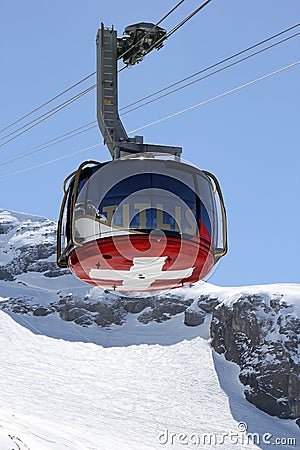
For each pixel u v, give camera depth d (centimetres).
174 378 15962
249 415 14488
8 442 3547
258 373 15550
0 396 13938
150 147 1226
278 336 16188
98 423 13012
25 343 17925
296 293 17462
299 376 15238
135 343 18462
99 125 1248
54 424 12019
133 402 14412
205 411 14438
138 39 1284
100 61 1253
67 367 16438
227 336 17012
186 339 18262
